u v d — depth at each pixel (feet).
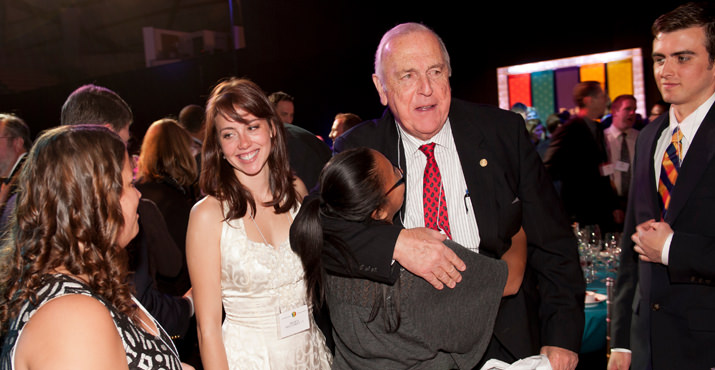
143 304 5.33
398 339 4.14
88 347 2.84
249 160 5.16
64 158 3.14
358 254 4.10
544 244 5.26
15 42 52.34
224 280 5.29
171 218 8.69
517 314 5.29
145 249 5.53
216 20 42.73
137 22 46.91
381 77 5.13
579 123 13.34
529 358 4.75
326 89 26.21
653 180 5.74
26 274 3.02
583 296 5.30
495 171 5.13
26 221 3.12
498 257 5.23
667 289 5.40
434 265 3.97
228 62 28.07
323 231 4.31
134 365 3.20
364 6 24.86
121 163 3.37
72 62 49.21
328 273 4.41
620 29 19.12
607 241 9.96
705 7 5.18
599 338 7.23
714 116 5.16
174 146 8.95
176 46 34.86
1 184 7.33
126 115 7.33
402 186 4.46
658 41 5.42
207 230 5.12
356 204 4.21
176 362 3.60
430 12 22.97
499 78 22.00
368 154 4.32
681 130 5.49
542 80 21.24
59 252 3.08
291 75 27.02
